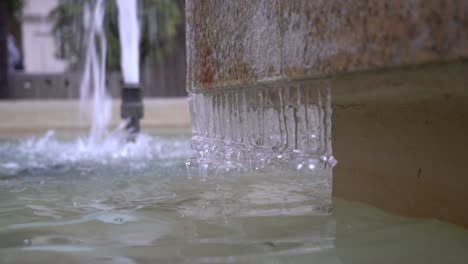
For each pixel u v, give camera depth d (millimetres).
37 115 4359
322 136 792
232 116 1084
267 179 1339
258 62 863
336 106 1035
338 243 723
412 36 520
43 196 1173
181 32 6855
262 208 988
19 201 1108
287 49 762
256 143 988
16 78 6160
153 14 6145
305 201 1051
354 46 603
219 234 790
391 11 545
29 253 692
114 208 1014
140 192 1208
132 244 734
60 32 6516
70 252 695
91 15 5305
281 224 851
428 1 500
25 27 10906
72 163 1847
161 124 4238
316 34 683
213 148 1181
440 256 656
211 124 1194
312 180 1314
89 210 997
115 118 4422
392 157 913
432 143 817
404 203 889
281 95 887
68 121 4328
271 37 812
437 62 501
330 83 725
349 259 649
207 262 641
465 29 462
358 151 1018
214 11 1064
